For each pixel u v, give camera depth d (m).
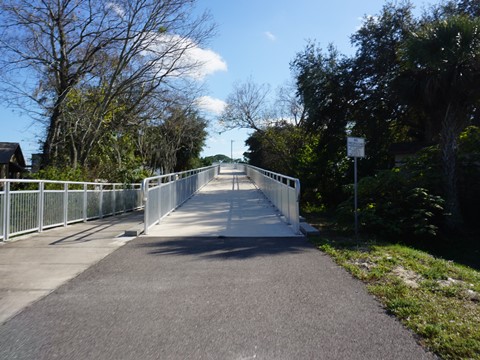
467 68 11.23
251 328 3.99
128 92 22.39
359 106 20.22
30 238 8.99
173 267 6.37
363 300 4.80
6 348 3.56
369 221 10.52
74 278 5.77
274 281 5.58
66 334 3.86
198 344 3.64
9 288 5.30
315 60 21.34
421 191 10.73
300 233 9.48
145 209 9.62
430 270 6.18
